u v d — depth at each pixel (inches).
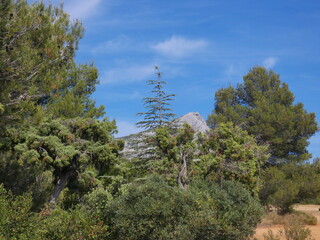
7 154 695.7
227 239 486.9
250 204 562.3
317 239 615.8
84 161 665.6
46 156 639.8
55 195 682.8
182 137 780.0
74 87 1231.5
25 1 581.9
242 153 798.5
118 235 465.4
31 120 594.2
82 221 445.4
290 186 1135.0
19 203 394.3
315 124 1519.4
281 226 861.2
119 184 589.6
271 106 1551.4
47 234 427.5
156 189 486.3
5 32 521.3
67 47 688.4
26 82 568.4
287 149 1519.4
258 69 1713.8
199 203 492.4
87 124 722.8
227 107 1683.1
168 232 452.8
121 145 750.5
